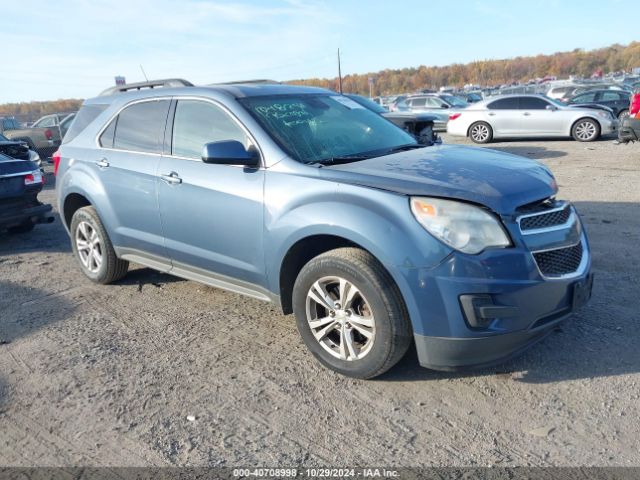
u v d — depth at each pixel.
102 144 5.11
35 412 3.26
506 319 3.03
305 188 3.52
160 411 3.22
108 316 4.68
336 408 3.18
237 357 3.84
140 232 4.73
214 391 3.41
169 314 4.67
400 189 3.22
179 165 4.31
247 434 2.98
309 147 3.91
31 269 6.20
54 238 7.82
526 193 3.22
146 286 5.39
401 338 3.21
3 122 20.70
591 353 3.61
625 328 3.90
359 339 3.49
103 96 5.48
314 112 4.36
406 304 3.13
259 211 3.73
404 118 9.88
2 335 4.38
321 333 3.54
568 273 3.27
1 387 3.55
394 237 3.09
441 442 2.84
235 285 4.13
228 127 4.09
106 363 3.82
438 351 3.11
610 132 15.73
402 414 3.09
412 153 3.97
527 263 3.04
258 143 3.87
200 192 4.10
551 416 3.00
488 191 3.13
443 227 3.03
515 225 3.07
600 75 72.81
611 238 6.06
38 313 4.81
